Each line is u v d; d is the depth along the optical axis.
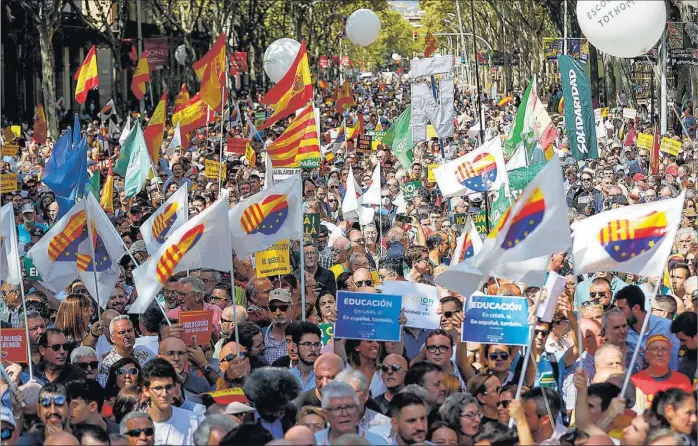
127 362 12.06
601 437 8.95
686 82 45.75
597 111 43.38
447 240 20.34
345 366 11.33
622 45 13.22
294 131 21.73
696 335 11.95
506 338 11.75
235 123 54.16
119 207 26.34
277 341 14.10
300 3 88.56
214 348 14.61
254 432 9.24
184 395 12.05
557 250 10.58
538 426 10.52
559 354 12.64
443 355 11.56
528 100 24.62
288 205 13.87
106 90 78.31
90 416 10.66
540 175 10.46
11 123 62.44
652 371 11.26
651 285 15.58
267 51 34.47
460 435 9.99
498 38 99.38
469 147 40.81
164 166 31.89
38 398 10.55
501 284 14.91
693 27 39.91
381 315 12.24
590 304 12.99
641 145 32.56
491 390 10.79
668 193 22.86
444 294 14.62
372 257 20.16
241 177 29.47
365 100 92.06
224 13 68.69
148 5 79.19
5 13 66.19
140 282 12.13
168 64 73.75
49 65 51.88
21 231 21.41
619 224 11.36
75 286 16.27
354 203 23.27
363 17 40.81
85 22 65.25
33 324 13.23
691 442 9.73
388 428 10.75
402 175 30.55
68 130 21.75
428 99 27.45
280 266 15.65
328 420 9.71
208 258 12.25
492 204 20.16
